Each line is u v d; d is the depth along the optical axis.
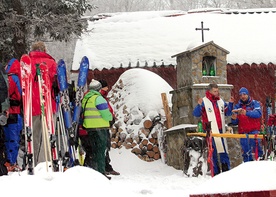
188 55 14.34
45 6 18.14
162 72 22.23
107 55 22.56
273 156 11.32
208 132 11.62
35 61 10.54
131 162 15.01
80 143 10.97
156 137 15.41
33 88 10.47
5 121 9.26
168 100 16.27
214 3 48.09
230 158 13.81
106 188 6.92
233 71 22.55
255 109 12.16
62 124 10.07
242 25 24.17
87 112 10.48
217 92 12.41
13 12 16.94
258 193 4.64
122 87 17.03
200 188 5.12
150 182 10.87
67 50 41.75
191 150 12.54
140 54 22.41
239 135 11.80
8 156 10.41
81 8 18.73
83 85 10.59
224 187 4.94
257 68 22.36
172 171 14.14
